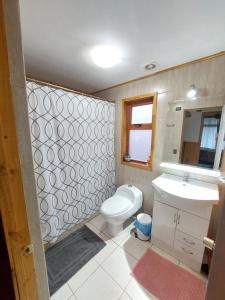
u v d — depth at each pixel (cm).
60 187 169
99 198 230
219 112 144
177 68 165
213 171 153
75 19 98
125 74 187
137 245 177
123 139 234
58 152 164
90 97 193
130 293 127
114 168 252
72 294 126
